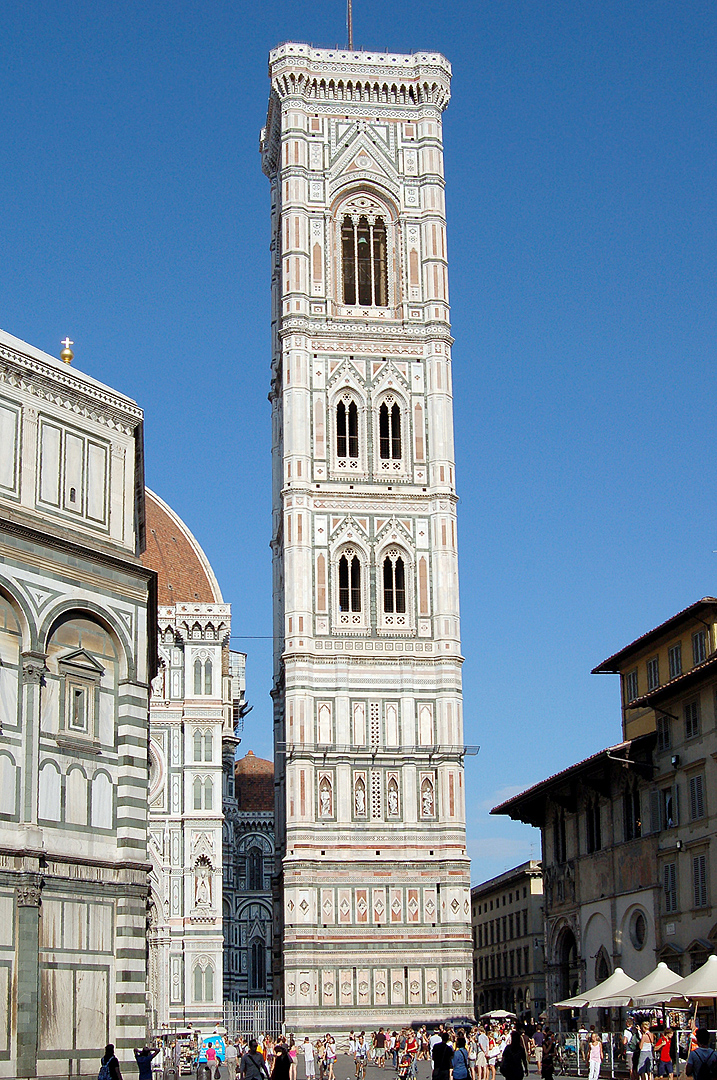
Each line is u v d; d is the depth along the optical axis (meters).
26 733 46.88
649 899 85.44
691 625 88.00
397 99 125.31
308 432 116.06
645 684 95.94
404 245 122.00
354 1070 89.88
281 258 122.00
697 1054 37.97
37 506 49.31
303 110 123.44
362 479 116.00
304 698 109.94
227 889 161.62
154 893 120.38
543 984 143.75
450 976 105.62
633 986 63.59
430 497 116.12
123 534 52.66
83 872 47.91
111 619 50.78
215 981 118.88
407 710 111.31
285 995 104.81
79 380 51.81
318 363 117.94
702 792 79.31
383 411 118.06
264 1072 45.50
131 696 50.88
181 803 122.62
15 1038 44.19
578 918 97.19
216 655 126.50
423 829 108.81
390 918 106.75
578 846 98.44
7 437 48.72
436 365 118.94
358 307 119.88
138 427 54.59
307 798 108.12
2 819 45.59
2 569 47.06
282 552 121.94
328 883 106.81
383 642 112.88
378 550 114.56
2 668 46.59
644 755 87.31
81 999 46.72
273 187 134.62
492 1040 69.50
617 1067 72.62
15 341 49.59
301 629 111.38
